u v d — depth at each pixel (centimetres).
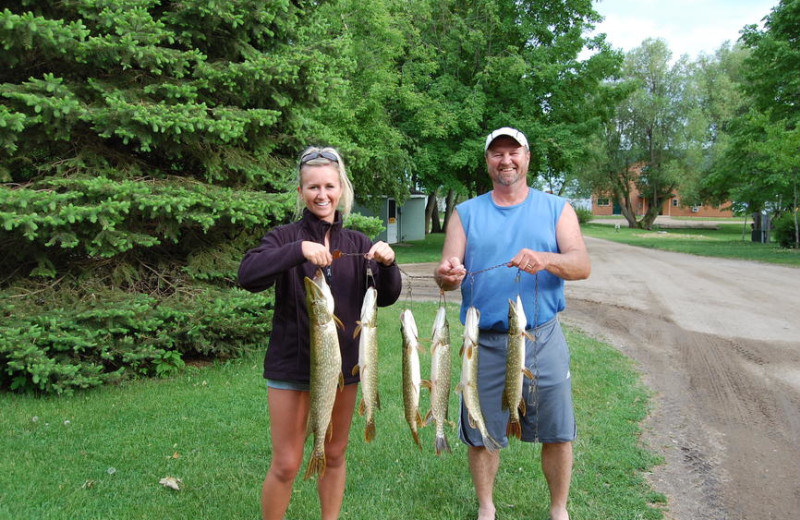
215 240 739
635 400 594
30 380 599
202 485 402
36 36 547
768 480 423
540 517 360
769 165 2500
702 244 3030
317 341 255
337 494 317
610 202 7969
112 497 385
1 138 555
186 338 674
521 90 2305
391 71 2002
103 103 627
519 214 336
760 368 726
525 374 305
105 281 661
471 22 2308
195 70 655
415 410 275
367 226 827
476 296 340
